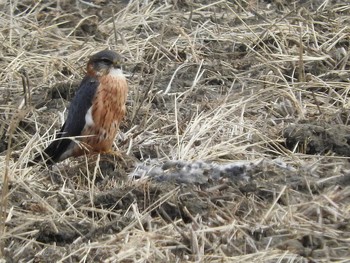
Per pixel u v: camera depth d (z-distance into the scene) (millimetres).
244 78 17766
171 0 21312
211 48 19234
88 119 14594
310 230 11984
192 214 12820
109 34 20125
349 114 15820
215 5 21156
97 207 13359
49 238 12648
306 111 16250
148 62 18672
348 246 11703
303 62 18109
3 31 20141
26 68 18609
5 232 12469
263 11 20750
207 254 11766
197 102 16938
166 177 13820
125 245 12023
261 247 11797
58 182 14336
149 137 15547
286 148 15008
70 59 18953
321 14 20203
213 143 15156
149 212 12859
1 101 17344
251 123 15789
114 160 14758
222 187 13367
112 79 14633
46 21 20875
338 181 13375
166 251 11867
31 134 16047
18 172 14359
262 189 13227
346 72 17625
